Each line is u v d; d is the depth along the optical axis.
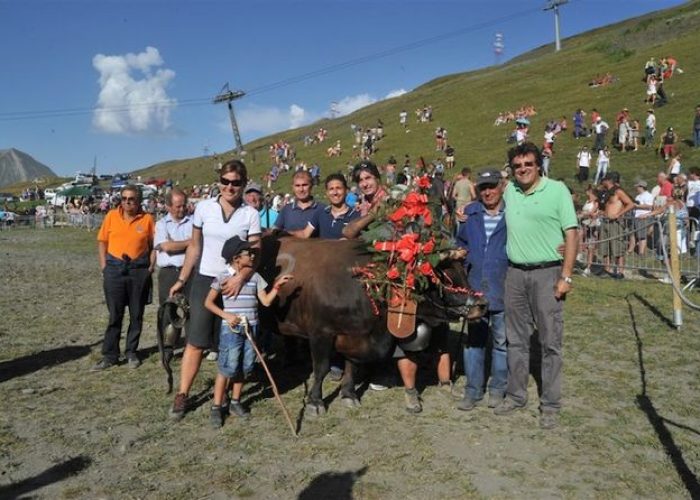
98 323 10.10
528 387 6.67
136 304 7.57
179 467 4.90
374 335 5.83
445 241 5.72
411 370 6.02
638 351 7.75
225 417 5.91
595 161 27.28
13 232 37.00
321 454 5.12
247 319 5.68
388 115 64.69
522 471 4.80
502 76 61.97
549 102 44.78
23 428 5.66
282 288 6.12
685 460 4.91
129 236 7.46
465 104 54.03
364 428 5.64
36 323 10.10
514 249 5.67
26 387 6.79
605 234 12.77
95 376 7.19
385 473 4.80
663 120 30.83
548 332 5.59
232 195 5.84
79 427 5.68
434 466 4.89
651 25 58.06
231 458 5.06
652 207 12.52
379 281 5.63
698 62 40.97
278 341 8.47
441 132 40.53
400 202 5.93
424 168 7.52
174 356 7.99
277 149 60.00
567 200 5.43
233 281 5.56
